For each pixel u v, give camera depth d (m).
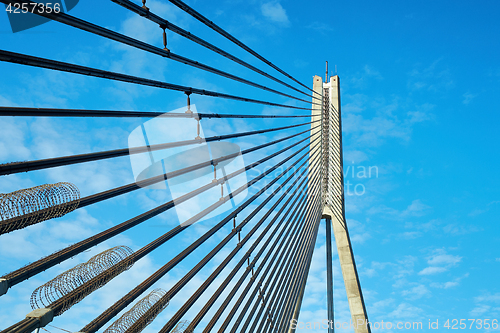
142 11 5.20
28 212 3.03
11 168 3.09
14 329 2.77
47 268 3.28
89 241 3.78
